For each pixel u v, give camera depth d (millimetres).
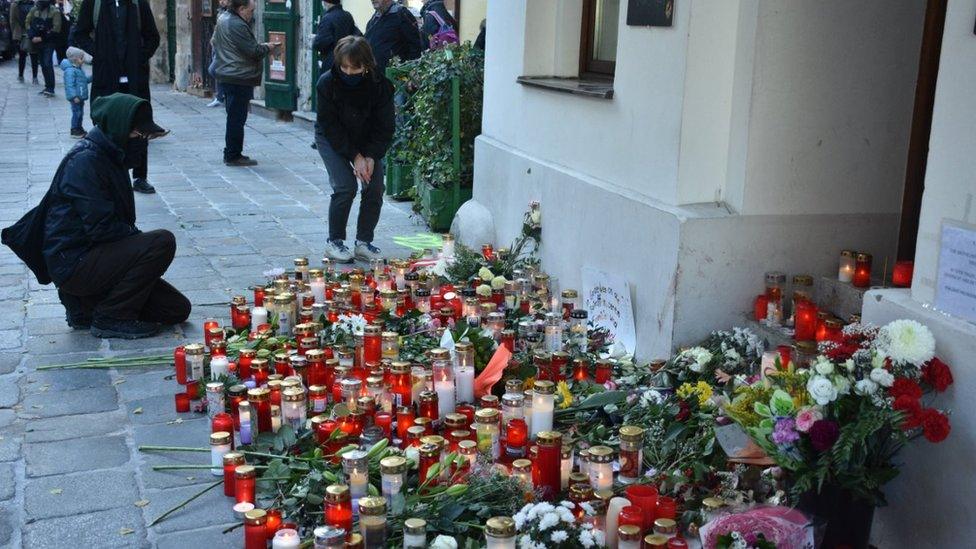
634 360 5688
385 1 11797
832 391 3541
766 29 5094
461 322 5617
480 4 12648
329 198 10914
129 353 5996
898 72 5320
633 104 5844
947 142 3777
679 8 5297
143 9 11227
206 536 3955
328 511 3584
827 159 5340
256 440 4590
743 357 5023
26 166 12453
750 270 5371
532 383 5004
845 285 5195
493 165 8094
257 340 5781
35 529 3992
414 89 10109
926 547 3793
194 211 10070
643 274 5656
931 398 3758
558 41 7402
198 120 17578
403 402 4816
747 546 3352
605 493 3893
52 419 5055
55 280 6184
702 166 5398
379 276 6797
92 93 11203
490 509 3809
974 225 3645
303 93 17016
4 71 27750
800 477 3559
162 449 4691
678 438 4391
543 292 6512
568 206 6629
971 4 3668
